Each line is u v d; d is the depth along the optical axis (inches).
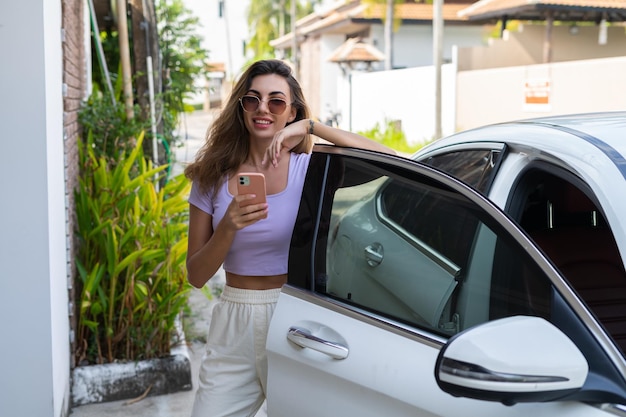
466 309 82.4
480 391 65.3
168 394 187.8
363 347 88.6
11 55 140.5
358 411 88.1
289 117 115.2
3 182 142.0
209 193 111.5
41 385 146.6
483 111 929.5
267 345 99.7
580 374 65.7
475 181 106.0
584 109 773.9
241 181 98.5
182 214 226.2
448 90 996.6
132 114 268.4
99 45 294.7
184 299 192.5
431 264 87.5
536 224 107.3
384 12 1373.0
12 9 139.8
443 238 87.3
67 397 173.9
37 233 143.9
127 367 185.8
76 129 232.4
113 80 400.8
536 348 66.2
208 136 112.9
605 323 92.9
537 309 75.0
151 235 198.5
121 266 186.1
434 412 79.1
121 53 278.5
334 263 97.7
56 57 166.9
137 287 188.1
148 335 190.7
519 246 78.3
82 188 199.2
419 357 83.3
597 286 98.8
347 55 1330.0
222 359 110.7
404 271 90.0
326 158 102.7
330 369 91.0
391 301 90.0
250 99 108.9
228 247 102.8
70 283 183.8
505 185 99.0
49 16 151.6
